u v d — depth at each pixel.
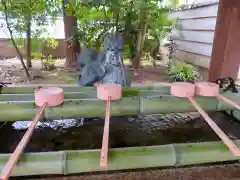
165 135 1.61
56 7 3.75
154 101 1.52
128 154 1.05
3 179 0.68
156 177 1.09
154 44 4.31
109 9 3.40
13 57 5.82
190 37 4.37
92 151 1.06
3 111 1.34
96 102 1.46
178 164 1.10
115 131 1.65
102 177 1.08
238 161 1.23
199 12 3.98
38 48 4.55
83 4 3.29
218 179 1.09
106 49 2.11
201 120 1.85
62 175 1.08
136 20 3.69
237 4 2.43
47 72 4.00
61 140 1.51
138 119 1.85
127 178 1.08
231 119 1.85
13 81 3.34
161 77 3.75
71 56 4.25
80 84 2.12
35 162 0.99
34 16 3.52
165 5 3.95
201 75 3.96
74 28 3.68
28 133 0.95
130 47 4.00
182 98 1.55
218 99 1.58
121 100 1.50
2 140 1.47
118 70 2.07
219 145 1.15
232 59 2.61
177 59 5.01
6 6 3.14
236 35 2.53
